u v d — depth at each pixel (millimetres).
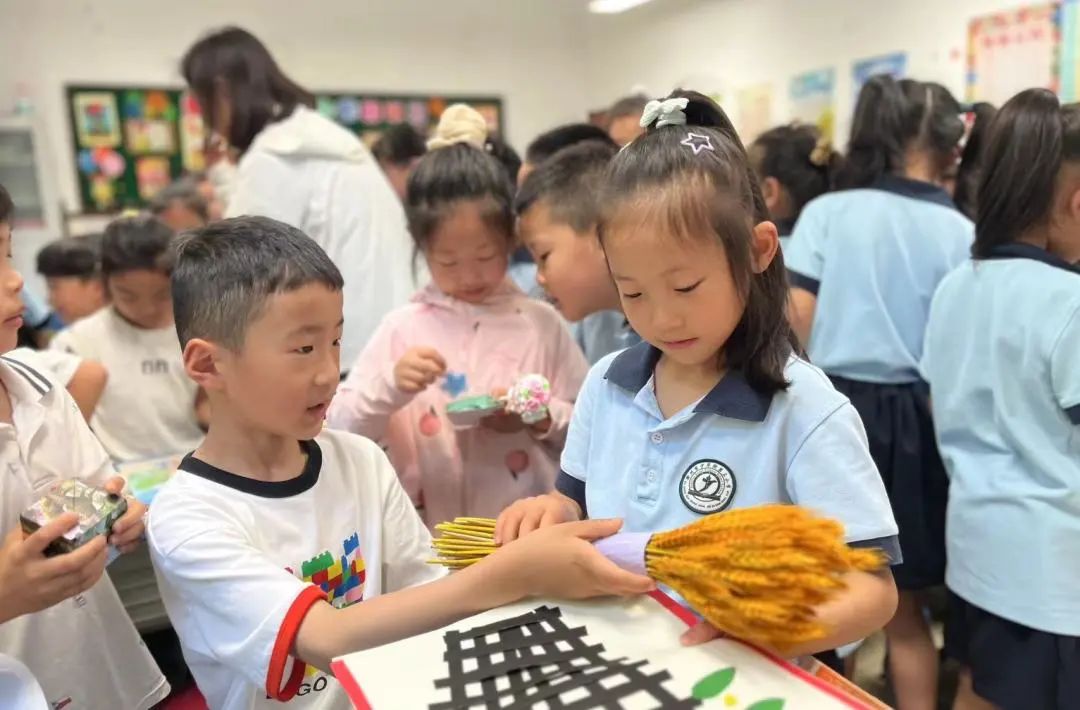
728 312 771
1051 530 1330
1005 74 3584
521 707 592
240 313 858
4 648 1009
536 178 1426
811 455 794
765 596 583
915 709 1801
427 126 6090
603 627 694
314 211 2049
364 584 999
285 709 927
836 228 1873
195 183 3844
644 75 5949
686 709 580
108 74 5195
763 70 4910
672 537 682
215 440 937
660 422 884
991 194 1443
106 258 2100
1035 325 1350
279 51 5605
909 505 1792
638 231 742
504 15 6230
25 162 4957
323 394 893
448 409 1405
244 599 810
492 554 756
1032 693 1373
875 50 4188
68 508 910
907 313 1812
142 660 1181
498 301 1559
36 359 1462
